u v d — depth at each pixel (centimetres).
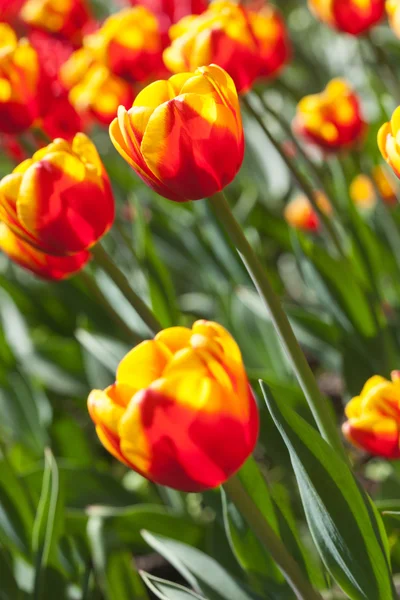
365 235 111
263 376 105
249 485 90
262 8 163
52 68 115
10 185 87
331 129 122
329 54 220
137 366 80
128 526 106
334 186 148
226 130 81
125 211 158
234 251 117
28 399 136
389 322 120
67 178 86
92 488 116
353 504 83
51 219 87
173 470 78
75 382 142
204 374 78
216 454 78
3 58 100
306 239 106
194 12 126
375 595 85
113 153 202
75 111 112
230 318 137
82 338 119
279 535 91
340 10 117
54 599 101
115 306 129
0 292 159
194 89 81
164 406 77
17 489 103
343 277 106
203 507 125
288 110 177
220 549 102
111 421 78
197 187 82
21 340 148
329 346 121
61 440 133
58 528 101
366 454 131
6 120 102
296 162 153
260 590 95
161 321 113
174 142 81
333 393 152
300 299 173
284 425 82
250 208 145
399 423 85
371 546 84
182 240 154
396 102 126
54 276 94
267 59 111
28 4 147
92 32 147
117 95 117
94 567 106
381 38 199
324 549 86
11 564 103
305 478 84
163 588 91
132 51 112
